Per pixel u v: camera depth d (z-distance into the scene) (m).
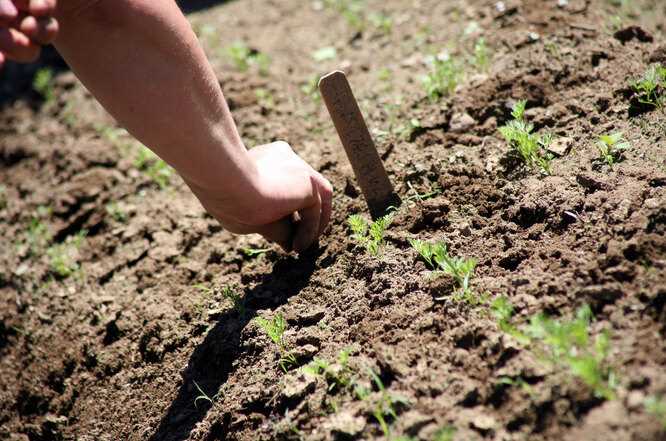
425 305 0.69
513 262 0.70
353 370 0.67
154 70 0.64
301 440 0.66
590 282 0.66
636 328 0.63
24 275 0.92
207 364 0.75
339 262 0.76
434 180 0.79
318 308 0.73
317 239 0.79
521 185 0.75
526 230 0.72
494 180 0.77
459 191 0.77
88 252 0.91
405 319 0.69
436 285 0.70
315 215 0.76
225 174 0.68
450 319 0.68
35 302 0.89
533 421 0.61
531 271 0.69
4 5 0.58
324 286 0.75
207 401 0.72
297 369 0.69
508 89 0.85
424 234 0.75
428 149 0.83
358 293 0.73
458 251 0.72
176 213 0.91
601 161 0.74
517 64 0.88
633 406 0.59
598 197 0.71
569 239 0.69
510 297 0.67
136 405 0.76
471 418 0.62
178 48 0.64
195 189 0.71
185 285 0.82
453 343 0.67
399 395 0.65
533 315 0.66
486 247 0.72
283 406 0.68
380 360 0.67
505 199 0.75
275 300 0.76
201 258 0.85
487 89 0.86
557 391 0.61
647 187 0.70
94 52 0.63
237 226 0.73
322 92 0.75
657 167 0.71
